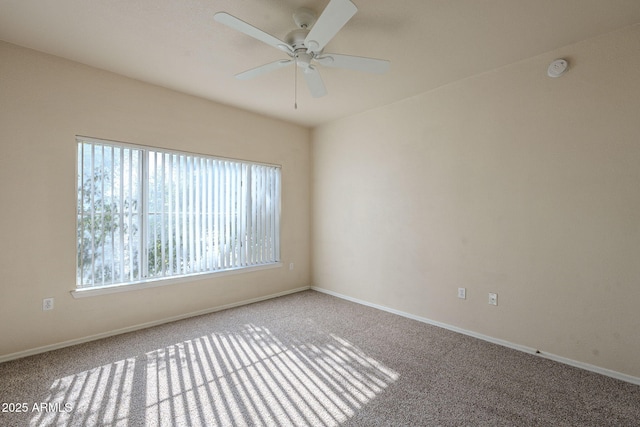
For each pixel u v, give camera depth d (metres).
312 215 4.65
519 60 2.59
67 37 2.29
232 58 2.58
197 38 2.28
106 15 2.02
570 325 2.36
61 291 2.61
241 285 3.87
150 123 3.09
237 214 3.83
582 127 2.30
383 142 3.69
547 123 2.46
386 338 2.86
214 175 3.61
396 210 3.56
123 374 2.20
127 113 2.94
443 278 3.13
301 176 4.56
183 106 3.32
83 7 1.93
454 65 2.68
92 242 2.77
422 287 3.31
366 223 3.89
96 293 2.77
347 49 2.42
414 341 2.80
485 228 2.82
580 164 2.31
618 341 2.16
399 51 2.44
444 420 1.74
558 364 2.37
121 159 2.93
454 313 3.05
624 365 2.13
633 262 2.10
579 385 2.08
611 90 2.18
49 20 2.07
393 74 2.85
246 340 2.80
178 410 1.82
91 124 2.74
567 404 1.88
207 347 2.65
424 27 2.12
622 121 2.14
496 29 2.15
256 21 2.09
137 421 1.72
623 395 1.97
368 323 3.25
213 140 3.57
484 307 2.83
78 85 2.67
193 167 3.43
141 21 2.08
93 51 2.49
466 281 2.96
